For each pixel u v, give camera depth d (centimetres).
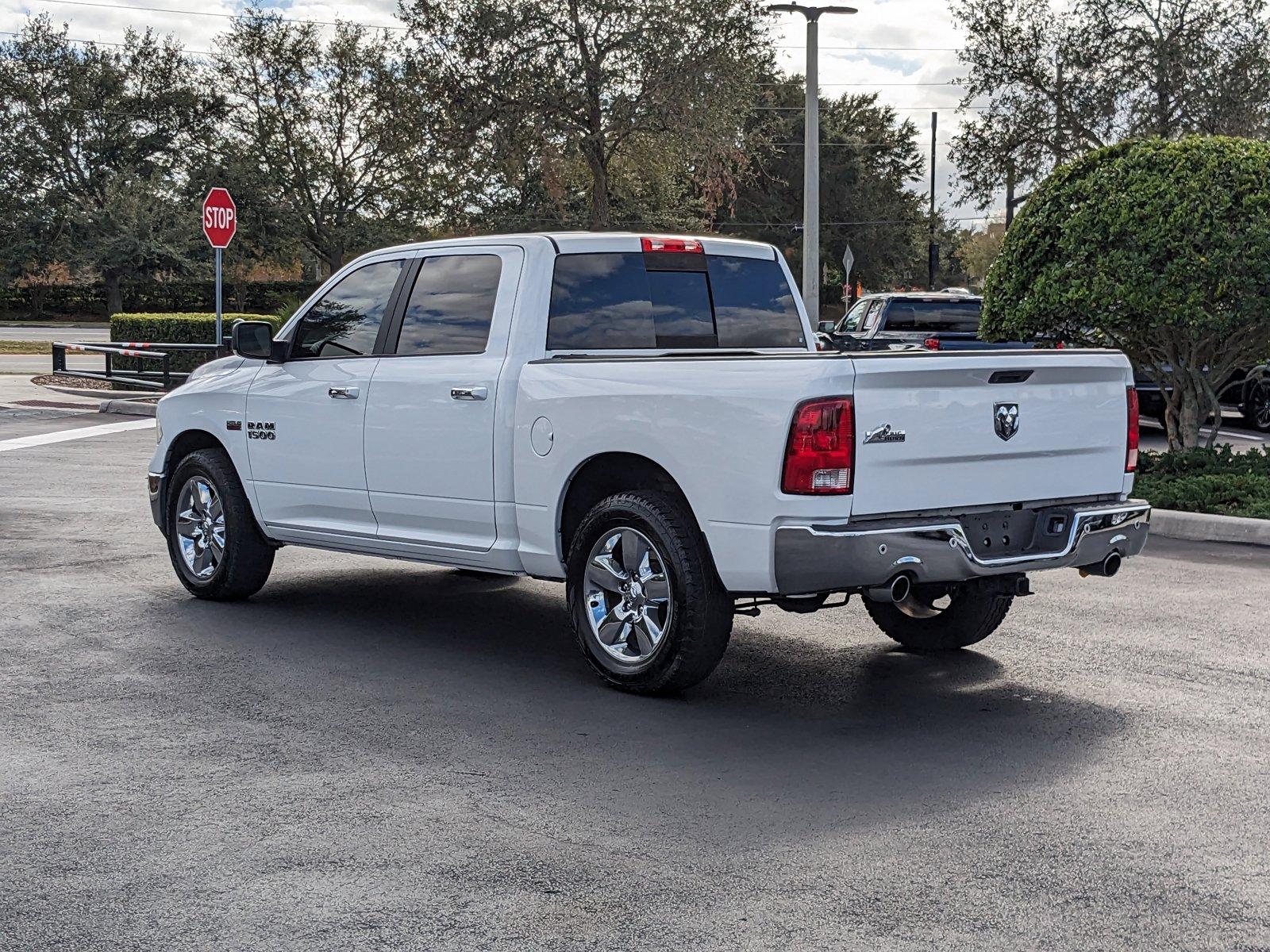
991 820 484
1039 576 949
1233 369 1384
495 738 586
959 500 610
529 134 4009
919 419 594
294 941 388
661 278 743
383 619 830
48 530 1127
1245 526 1092
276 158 6488
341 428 781
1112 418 666
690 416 613
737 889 423
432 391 731
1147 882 429
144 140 6831
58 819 486
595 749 570
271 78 6369
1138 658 726
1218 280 1261
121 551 1038
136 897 418
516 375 697
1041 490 639
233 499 852
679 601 627
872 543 575
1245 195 1248
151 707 631
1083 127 3369
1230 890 422
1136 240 1273
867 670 711
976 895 418
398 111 4116
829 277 7694
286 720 610
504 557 711
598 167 4128
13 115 6725
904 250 7638
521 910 408
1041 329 1367
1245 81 3195
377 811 494
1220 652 739
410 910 408
